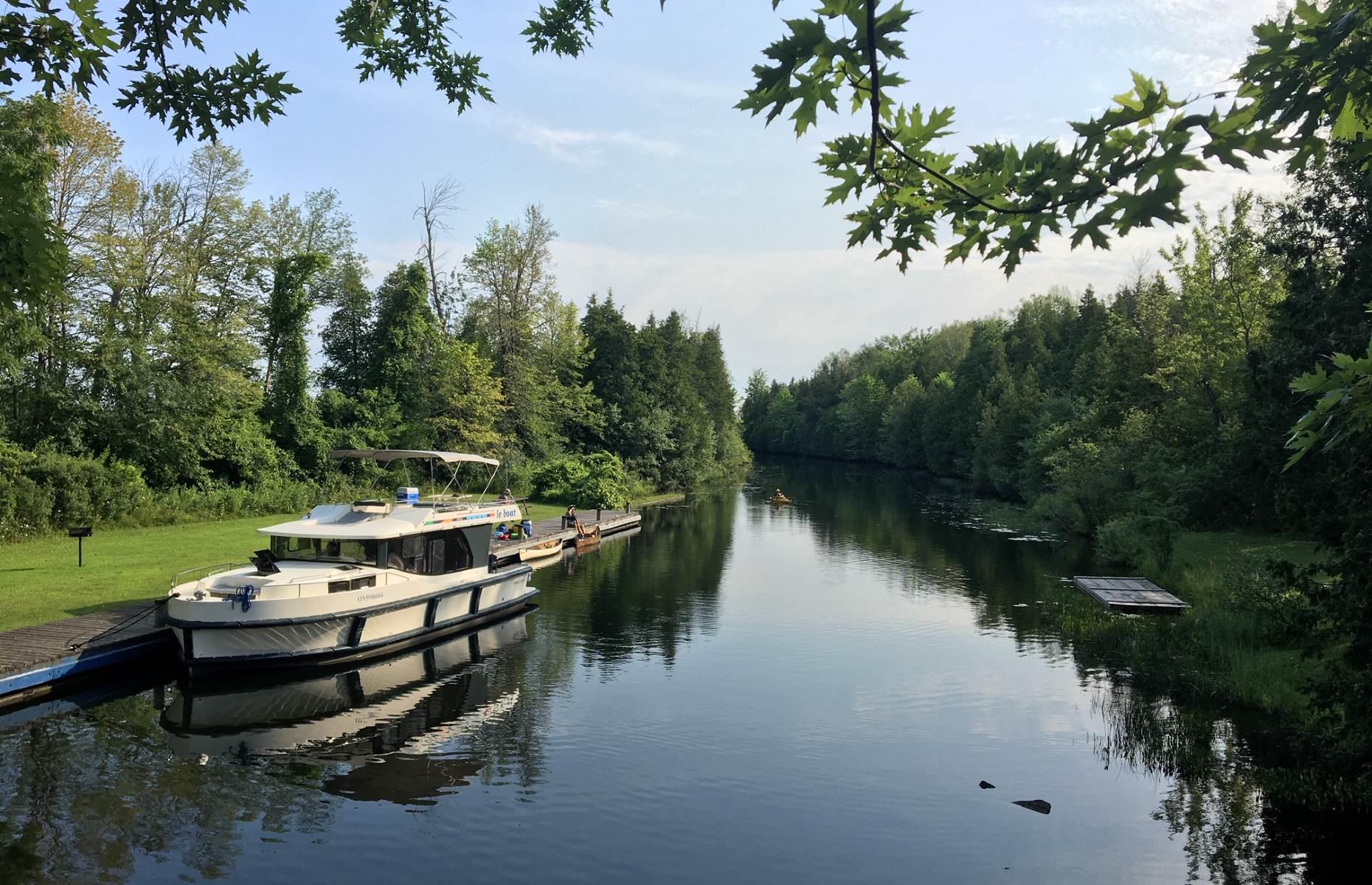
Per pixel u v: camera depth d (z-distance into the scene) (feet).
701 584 87.35
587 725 46.09
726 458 269.03
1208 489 107.65
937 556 106.73
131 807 34.86
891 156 13.37
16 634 49.96
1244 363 111.55
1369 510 35.47
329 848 32.04
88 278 103.40
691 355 264.93
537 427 167.12
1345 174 60.23
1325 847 32.99
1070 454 135.33
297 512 112.57
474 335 168.96
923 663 58.70
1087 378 182.50
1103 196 11.98
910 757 42.09
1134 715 47.67
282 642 51.65
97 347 102.99
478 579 67.46
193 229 127.75
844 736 44.80
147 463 105.81
